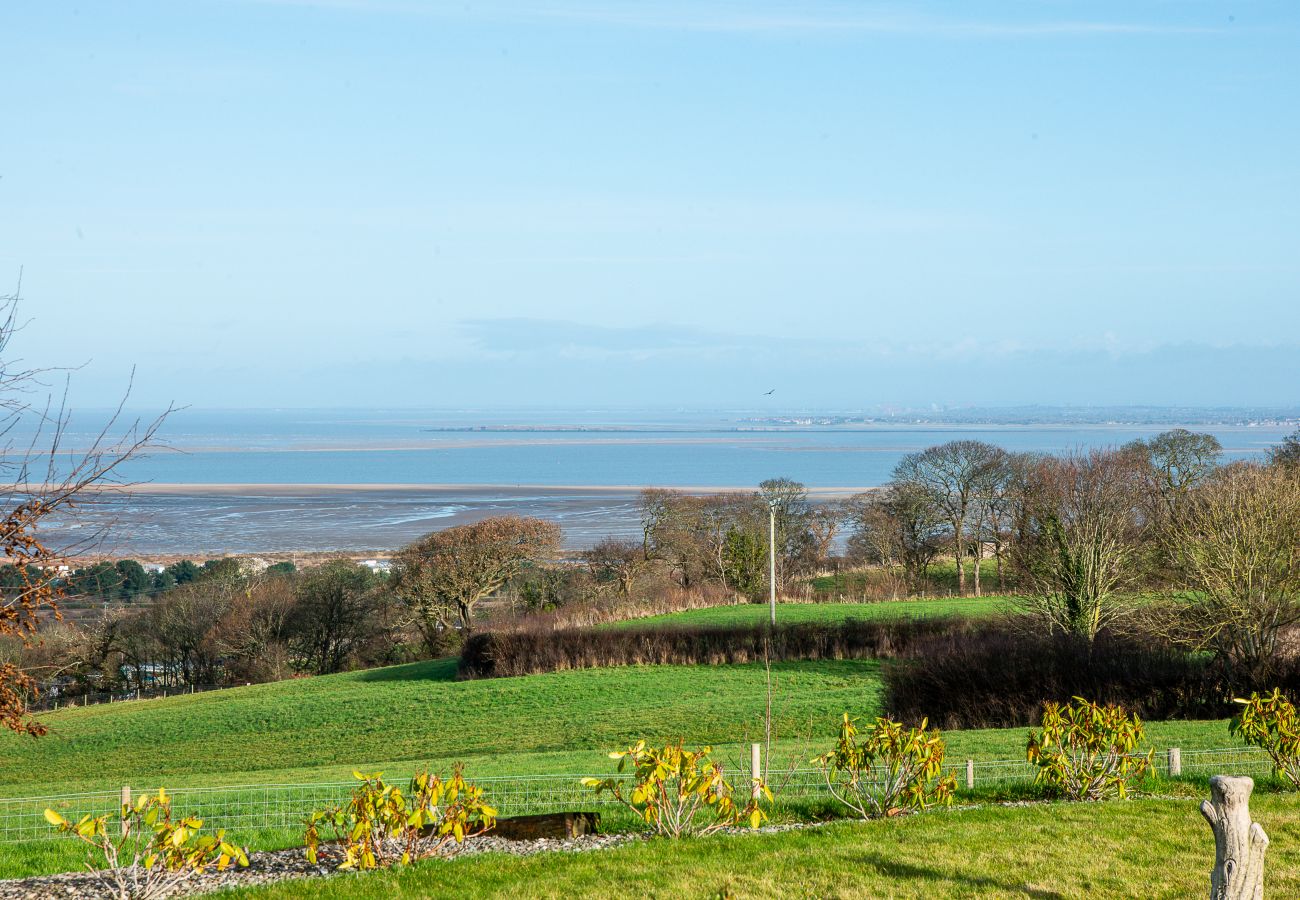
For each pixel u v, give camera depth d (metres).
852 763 15.93
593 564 75.12
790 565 77.81
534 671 50.03
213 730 42.94
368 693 48.38
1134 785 18.14
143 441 11.77
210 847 12.05
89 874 13.02
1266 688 33.47
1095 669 33.81
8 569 10.77
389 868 12.80
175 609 68.88
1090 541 40.81
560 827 15.03
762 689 43.09
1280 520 34.69
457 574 66.12
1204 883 11.67
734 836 14.23
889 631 49.31
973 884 11.75
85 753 40.75
